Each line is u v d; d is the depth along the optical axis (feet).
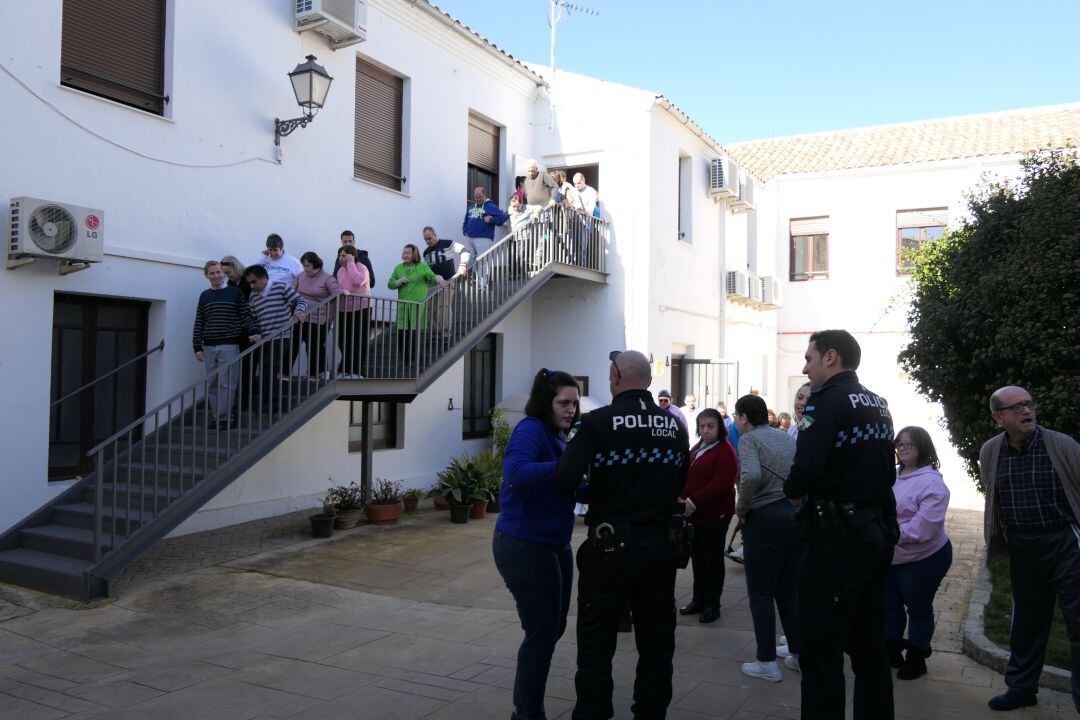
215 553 26.07
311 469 33.22
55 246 23.16
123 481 25.05
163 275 27.37
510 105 45.42
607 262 45.44
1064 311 19.77
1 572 22.07
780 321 67.56
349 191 34.81
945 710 14.58
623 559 12.00
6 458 23.35
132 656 17.35
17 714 14.37
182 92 27.96
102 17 26.05
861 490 12.26
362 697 15.16
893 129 71.31
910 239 63.36
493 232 39.96
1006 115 68.39
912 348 24.45
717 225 55.83
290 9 31.94
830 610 12.12
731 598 22.48
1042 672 15.71
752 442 16.31
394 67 37.04
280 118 31.60
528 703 12.98
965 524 35.91
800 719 14.08
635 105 44.91
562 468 12.03
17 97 23.31
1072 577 14.02
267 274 27.43
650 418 12.53
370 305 30.86
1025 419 14.64
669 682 12.42
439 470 39.91
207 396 23.15
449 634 19.06
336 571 24.64
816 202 66.49
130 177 26.35
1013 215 22.49
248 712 14.48
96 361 26.55
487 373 44.37
